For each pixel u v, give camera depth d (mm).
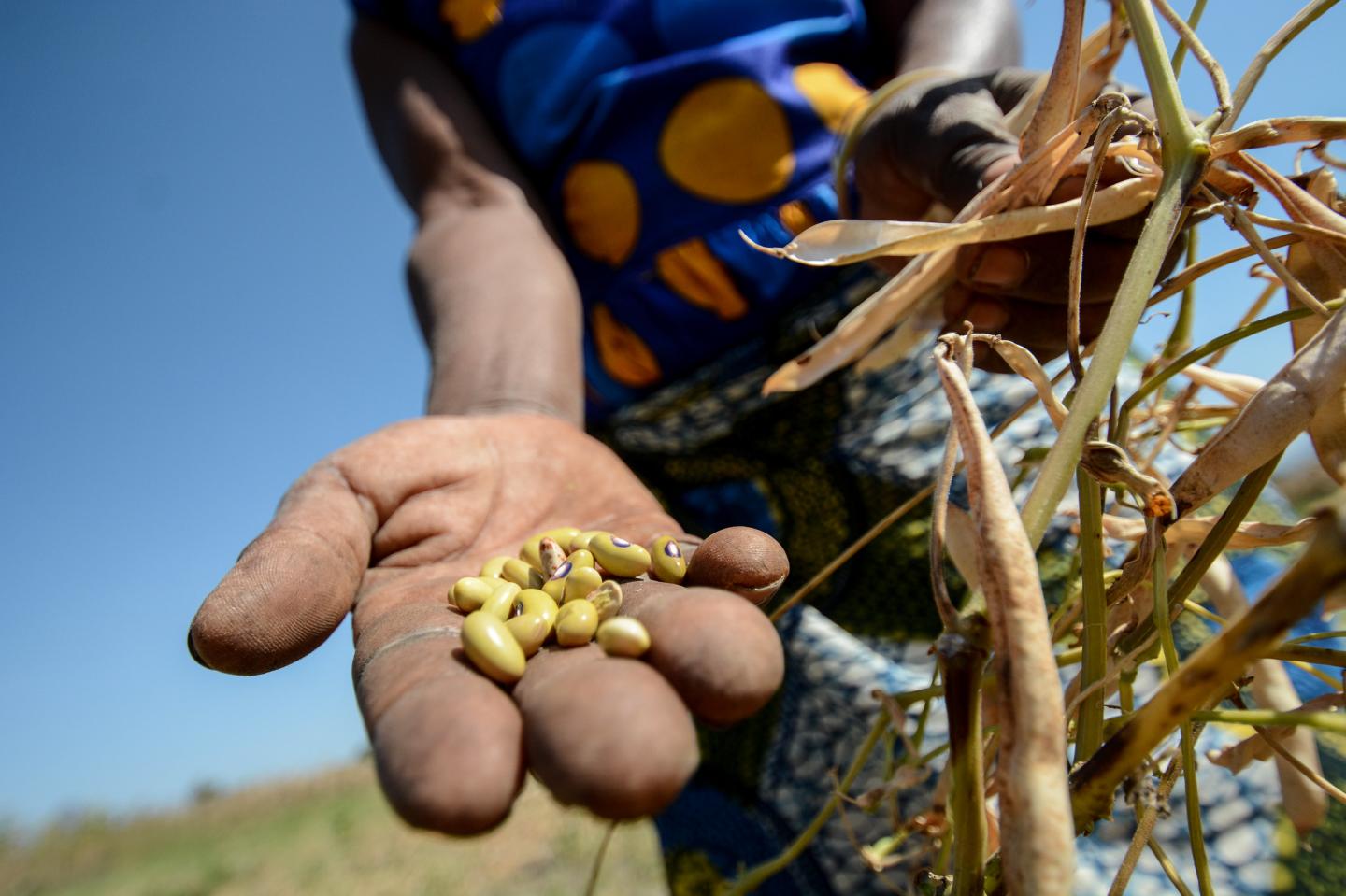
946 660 111
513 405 274
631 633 129
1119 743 112
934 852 200
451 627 167
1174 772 141
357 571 192
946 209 221
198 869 1676
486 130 359
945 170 196
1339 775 222
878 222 170
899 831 197
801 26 332
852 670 271
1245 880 217
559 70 335
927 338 294
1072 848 97
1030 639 102
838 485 306
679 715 113
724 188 320
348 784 2297
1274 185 152
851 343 204
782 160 318
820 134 323
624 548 193
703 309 328
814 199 318
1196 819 137
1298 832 196
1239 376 185
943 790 182
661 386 344
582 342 366
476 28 345
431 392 293
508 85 347
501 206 337
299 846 1626
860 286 308
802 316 318
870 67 369
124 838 2309
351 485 207
